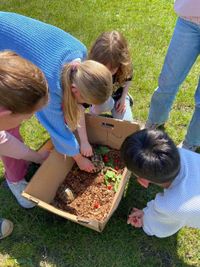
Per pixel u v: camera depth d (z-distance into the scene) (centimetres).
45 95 67
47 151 104
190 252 99
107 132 109
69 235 101
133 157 76
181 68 103
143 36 155
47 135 123
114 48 97
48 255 98
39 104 67
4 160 99
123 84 109
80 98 85
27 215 105
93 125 108
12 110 65
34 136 123
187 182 81
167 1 171
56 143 96
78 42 92
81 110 93
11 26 92
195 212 81
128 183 110
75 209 102
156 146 75
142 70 141
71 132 95
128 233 101
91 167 106
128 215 104
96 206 102
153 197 108
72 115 88
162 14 165
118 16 165
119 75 104
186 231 101
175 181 81
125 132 106
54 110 88
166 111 116
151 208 89
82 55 91
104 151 112
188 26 94
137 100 133
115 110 118
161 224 90
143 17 164
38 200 88
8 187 110
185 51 98
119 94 114
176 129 124
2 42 92
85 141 103
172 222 87
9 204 107
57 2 172
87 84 82
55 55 86
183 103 131
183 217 82
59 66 85
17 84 62
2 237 100
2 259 98
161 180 77
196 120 106
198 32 94
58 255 98
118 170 110
